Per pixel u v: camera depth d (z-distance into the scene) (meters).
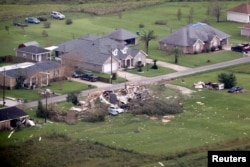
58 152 189.62
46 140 197.50
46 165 182.75
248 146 193.12
